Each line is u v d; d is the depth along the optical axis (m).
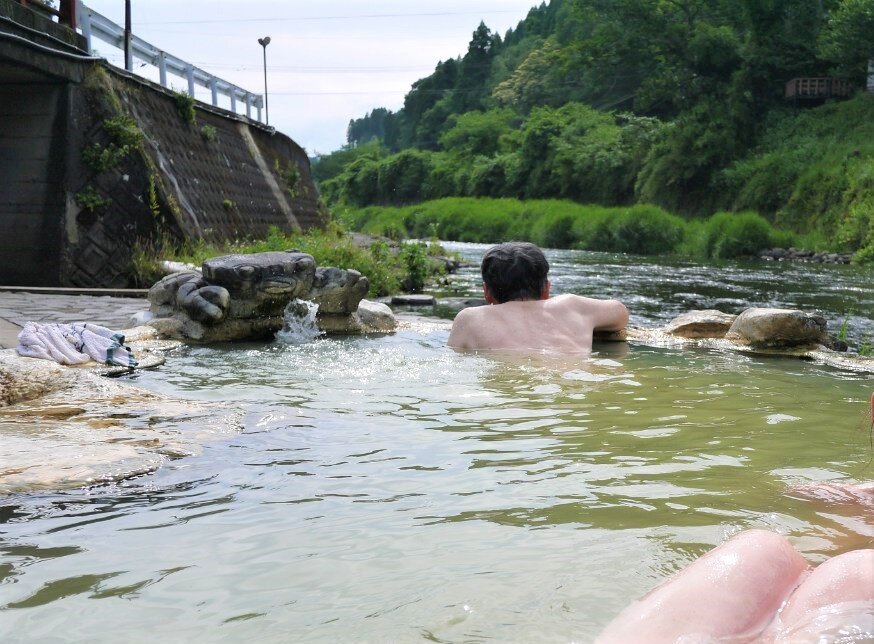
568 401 4.41
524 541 2.30
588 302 6.96
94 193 13.38
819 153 42.47
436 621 1.78
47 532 2.45
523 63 109.00
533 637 1.69
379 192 102.19
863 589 1.66
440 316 9.70
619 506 2.63
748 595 1.67
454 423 3.88
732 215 32.81
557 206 53.59
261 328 7.42
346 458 3.26
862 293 14.23
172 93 17.52
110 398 4.40
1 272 13.08
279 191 24.67
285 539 2.35
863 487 2.81
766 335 6.77
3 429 3.73
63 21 13.83
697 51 56.75
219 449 3.41
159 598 1.95
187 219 15.55
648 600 1.68
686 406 4.29
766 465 3.14
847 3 46.16
